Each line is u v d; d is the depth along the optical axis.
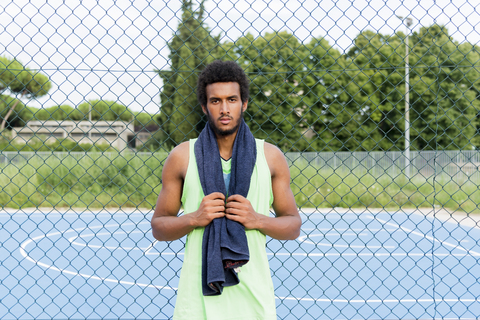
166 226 1.78
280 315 4.30
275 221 1.80
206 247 1.72
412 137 23.41
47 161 12.79
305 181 13.24
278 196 1.90
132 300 4.76
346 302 4.72
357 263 6.76
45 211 12.41
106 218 11.67
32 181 12.68
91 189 12.56
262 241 1.83
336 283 5.52
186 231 1.76
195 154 1.83
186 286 1.76
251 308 1.75
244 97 1.85
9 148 13.88
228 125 1.77
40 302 4.63
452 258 7.17
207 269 1.67
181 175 1.84
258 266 1.79
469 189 12.65
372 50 22.88
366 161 14.26
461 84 20.91
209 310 1.71
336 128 23.72
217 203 1.70
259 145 1.89
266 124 21.58
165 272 6.07
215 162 1.79
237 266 1.68
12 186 12.58
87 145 19.19
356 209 13.10
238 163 1.80
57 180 12.70
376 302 4.72
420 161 13.73
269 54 18.41
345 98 23.42
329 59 22.25
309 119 22.52
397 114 23.84
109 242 8.76
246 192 1.77
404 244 8.56
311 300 4.79
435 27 12.57
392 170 14.05
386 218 11.83
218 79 1.77
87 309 4.41
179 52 13.09
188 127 18.92
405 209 13.02
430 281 5.62
